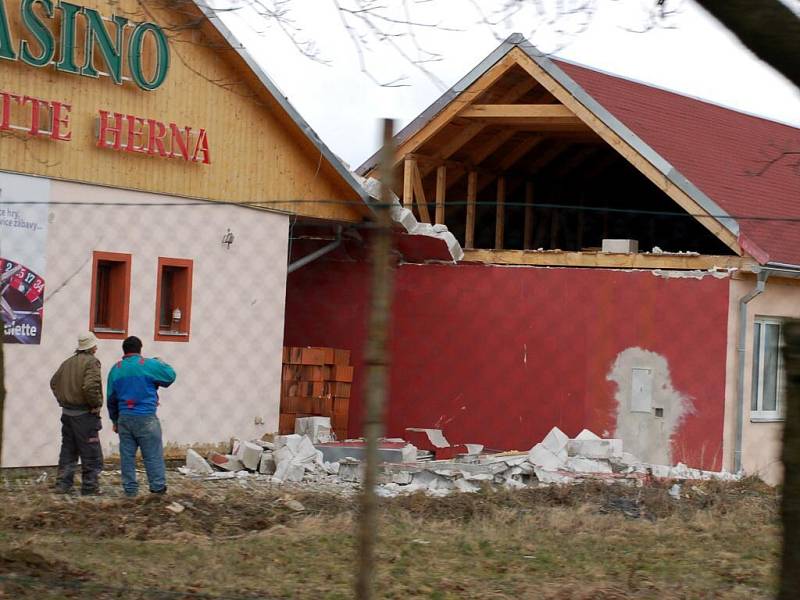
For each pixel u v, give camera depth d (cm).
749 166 2188
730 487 1495
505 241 2533
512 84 2145
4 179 1520
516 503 1298
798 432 484
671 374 1827
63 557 877
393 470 1596
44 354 1577
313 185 1962
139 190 1700
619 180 2630
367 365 475
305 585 799
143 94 1697
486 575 862
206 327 1806
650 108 2189
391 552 942
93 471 1352
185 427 1770
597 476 1572
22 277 1541
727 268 1792
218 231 1816
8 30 1505
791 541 484
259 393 1884
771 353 1873
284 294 1927
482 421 1981
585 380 1898
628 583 838
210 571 846
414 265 2059
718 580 857
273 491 1429
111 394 1366
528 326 1953
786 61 524
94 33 1622
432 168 2292
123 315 1689
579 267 1934
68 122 1598
